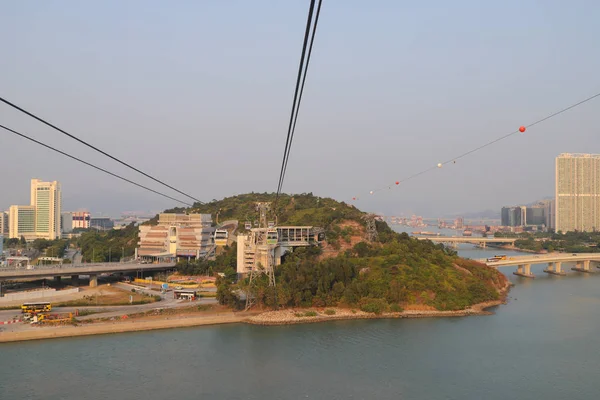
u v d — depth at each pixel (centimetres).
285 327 12738
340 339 11606
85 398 8219
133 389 8594
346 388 8700
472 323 13238
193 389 8619
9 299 15475
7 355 10356
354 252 18188
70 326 12156
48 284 19250
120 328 12269
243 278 16538
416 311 14288
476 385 8875
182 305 14800
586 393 8575
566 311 14875
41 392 8431
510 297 17362
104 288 18662
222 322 13188
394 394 8475
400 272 15662
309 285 14600
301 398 8294
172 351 10669
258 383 8894
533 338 11769
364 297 14375
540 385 8894
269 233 16875
